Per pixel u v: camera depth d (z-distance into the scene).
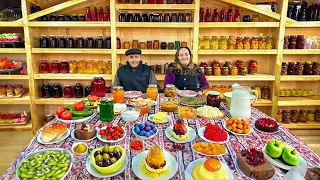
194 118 1.54
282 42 2.96
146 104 1.70
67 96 3.18
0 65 2.93
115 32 2.93
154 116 1.51
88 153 1.10
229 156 1.08
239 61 3.19
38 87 3.17
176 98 2.03
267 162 0.96
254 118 1.56
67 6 2.85
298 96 3.32
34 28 3.01
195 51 2.98
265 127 1.33
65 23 2.88
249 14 3.12
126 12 3.08
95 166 0.94
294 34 3.22
